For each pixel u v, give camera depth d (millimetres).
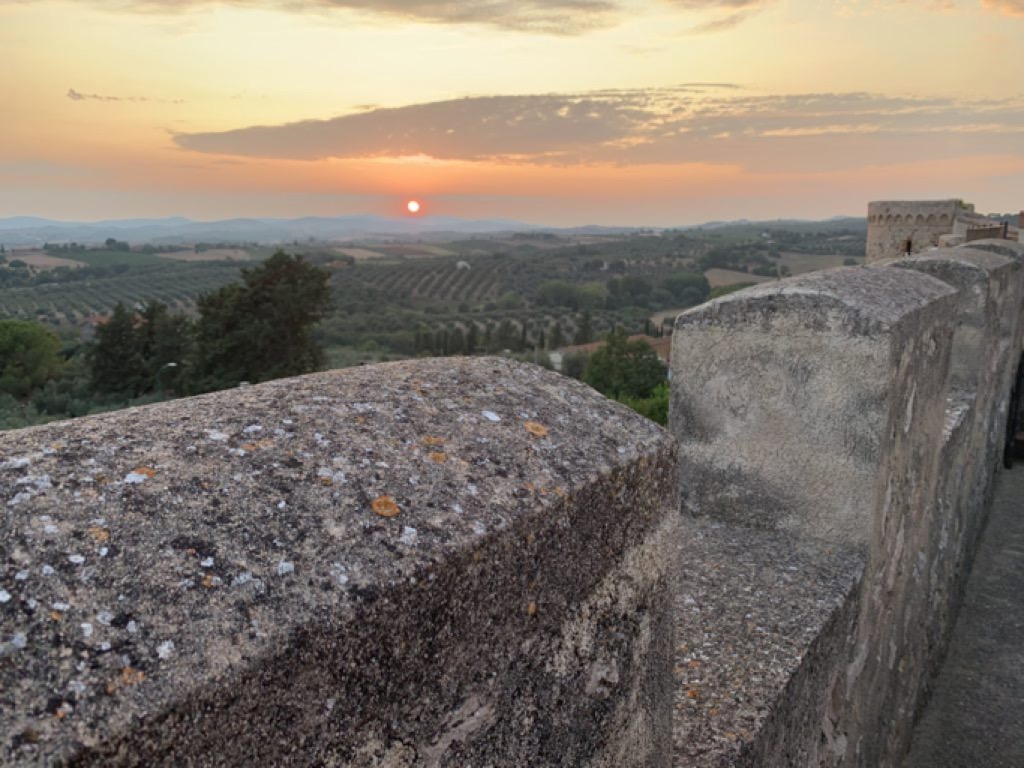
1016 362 7855
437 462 1049
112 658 654
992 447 6789
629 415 1426
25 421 26484
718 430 2928
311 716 754
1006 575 5855
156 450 897
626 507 1273
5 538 715
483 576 953
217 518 820
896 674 3453
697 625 2201
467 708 949
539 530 1053
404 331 72812
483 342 66000
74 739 596
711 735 1716
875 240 19031
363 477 961
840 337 2666
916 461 3336
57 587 690
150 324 35250
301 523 853
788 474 2816
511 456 1132
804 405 2756
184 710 652
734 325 2844
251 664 699
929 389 3373
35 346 35438
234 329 29547
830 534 2770
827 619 2248
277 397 1104
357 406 1123
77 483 805
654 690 1426
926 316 3107
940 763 3859
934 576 4156
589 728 1211
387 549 865
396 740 851
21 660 629
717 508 2963
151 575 732
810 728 2182
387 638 825
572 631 1151
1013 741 4027
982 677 4590
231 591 746
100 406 30750
